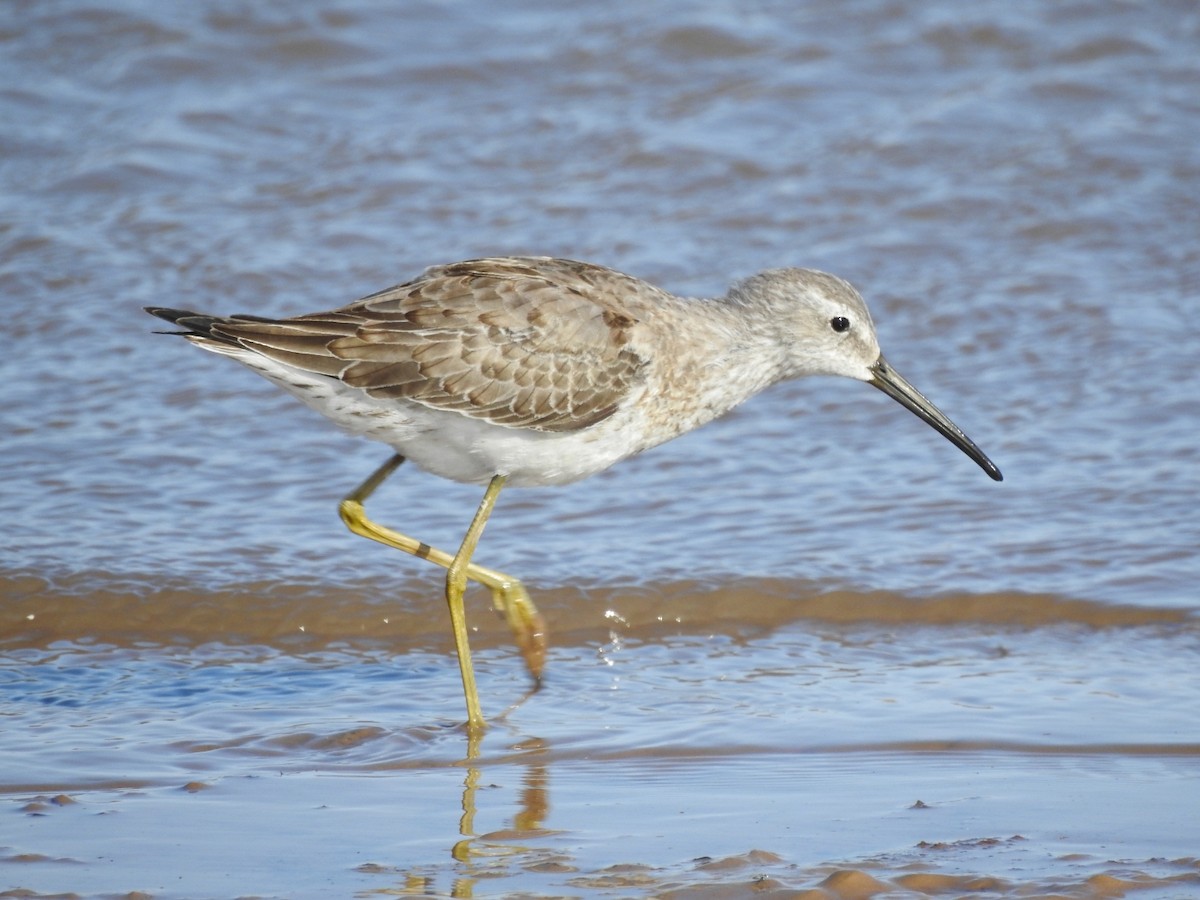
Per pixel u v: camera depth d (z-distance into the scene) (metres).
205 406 15.93
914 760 10.29
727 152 20.08
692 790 9.88
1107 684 11.47
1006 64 21.77
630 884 8.52
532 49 21.77
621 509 14.50
